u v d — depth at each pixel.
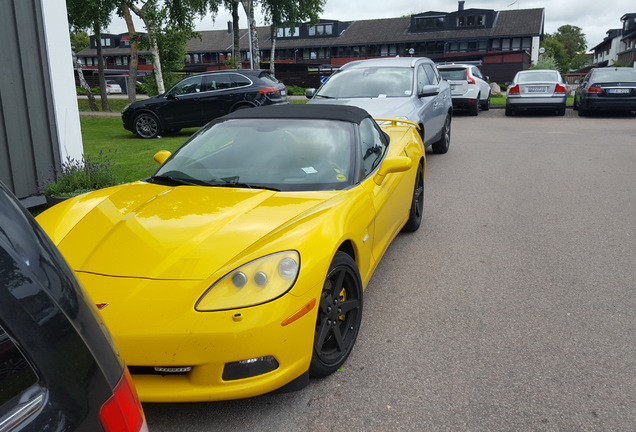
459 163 9.70
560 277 4.46
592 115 18.05
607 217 6.19
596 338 3.46
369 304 4.02
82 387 1.14
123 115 14.30
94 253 2.78
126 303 2.48
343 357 3.11
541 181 8.14
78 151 7.20
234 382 2.48
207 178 3.70
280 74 43.84
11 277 1.08
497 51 62.34
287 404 2.81
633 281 4.36
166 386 2.48
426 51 66.06
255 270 2.57
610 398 2.82
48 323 1.11
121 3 23.78
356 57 69.06
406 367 3.15
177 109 14.09
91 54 83.19
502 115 18.98
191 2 24.89
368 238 3.58
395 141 5.12
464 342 3.43
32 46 6.54
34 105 6.61
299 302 2.60
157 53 24.78
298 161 3.79
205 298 2.48
